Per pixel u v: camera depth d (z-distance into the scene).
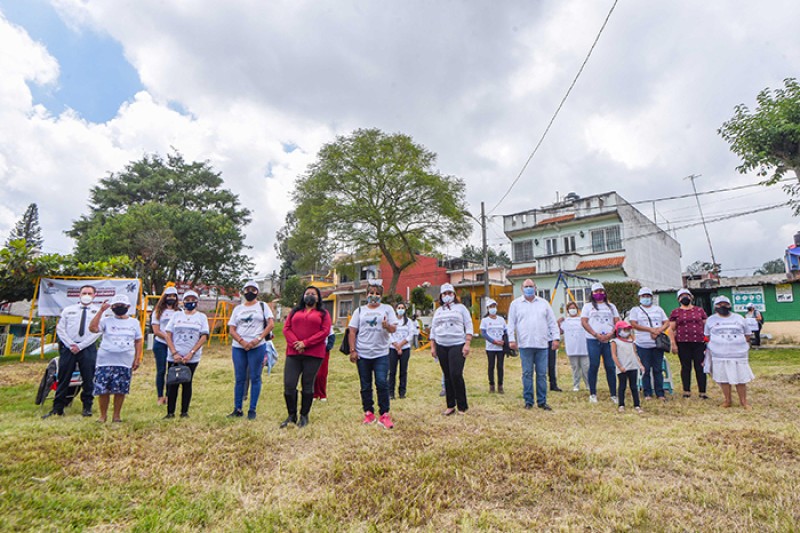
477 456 3.97
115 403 5.35
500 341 8.06
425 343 20.70
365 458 3.97
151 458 3.97
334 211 24.69
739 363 6.38
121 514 2.88
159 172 37.84
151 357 14.00
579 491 3.31
